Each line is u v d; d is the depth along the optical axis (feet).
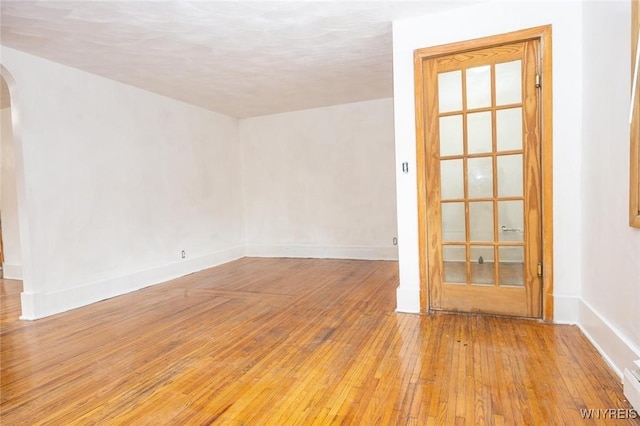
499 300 9.57
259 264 18.67
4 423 5.77
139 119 14.93
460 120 9.68
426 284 10.14
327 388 6.48
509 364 6.99
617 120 6.68
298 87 15.66
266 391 6.46
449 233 10.00
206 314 10.93
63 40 10.22
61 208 11.94
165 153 16.16
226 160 20.04
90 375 7.29
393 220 18.42
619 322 6.61
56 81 11.88
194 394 6.45
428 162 10.02
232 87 15.26
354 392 6.30
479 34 9.23
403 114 10.05
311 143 19.77
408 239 10.27
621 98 6.49
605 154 7.22
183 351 8.30
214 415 5.81
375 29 10.32
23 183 10.98
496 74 9.30
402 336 8.59
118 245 13.87
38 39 10.10
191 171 17.61
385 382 6.57
